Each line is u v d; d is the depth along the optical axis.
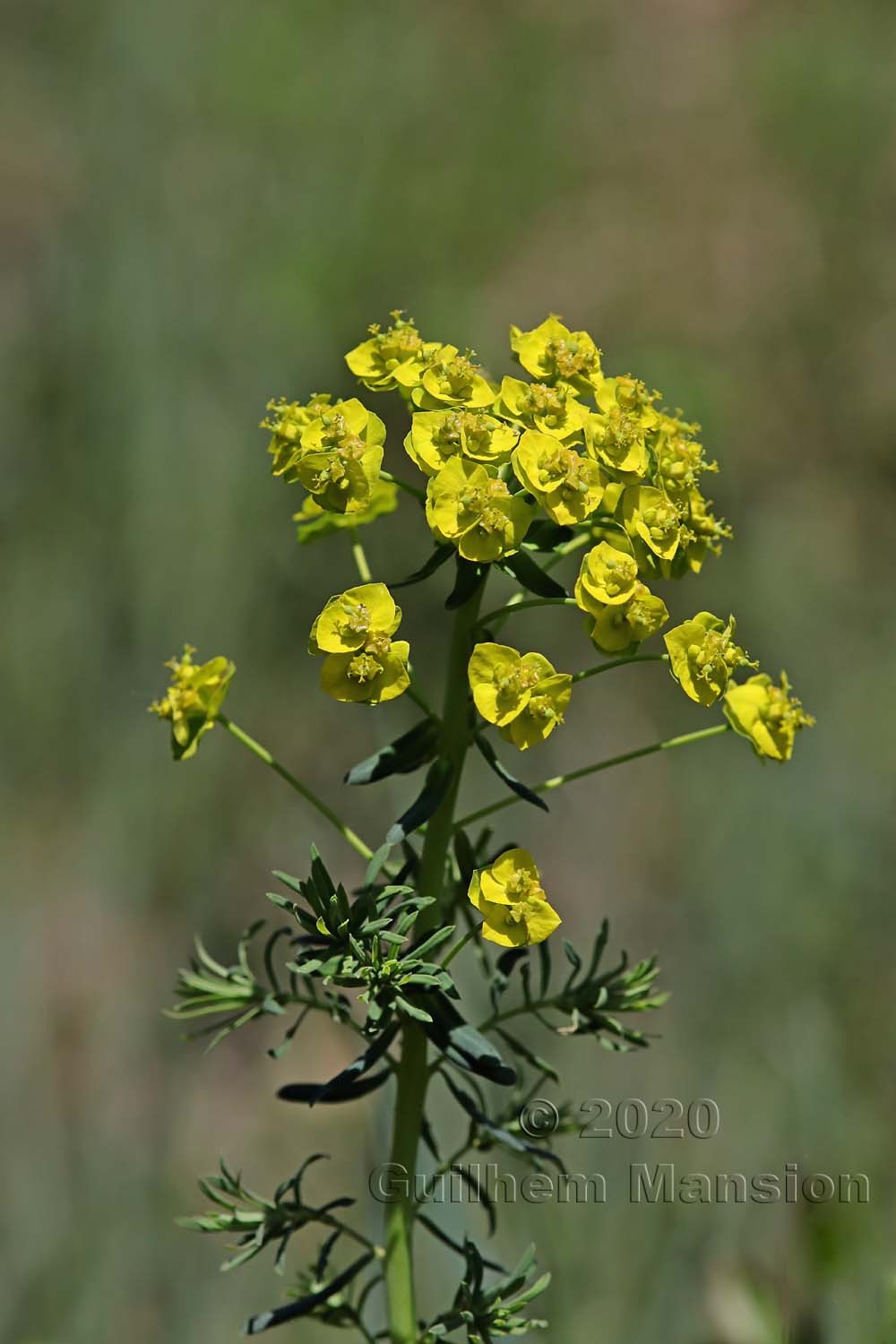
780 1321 4.74
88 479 9.22
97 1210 6.55
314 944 3.41
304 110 12.64
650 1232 5.77
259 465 9.77
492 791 8.98
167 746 8.76
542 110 14.02
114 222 10.55
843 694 9.95
